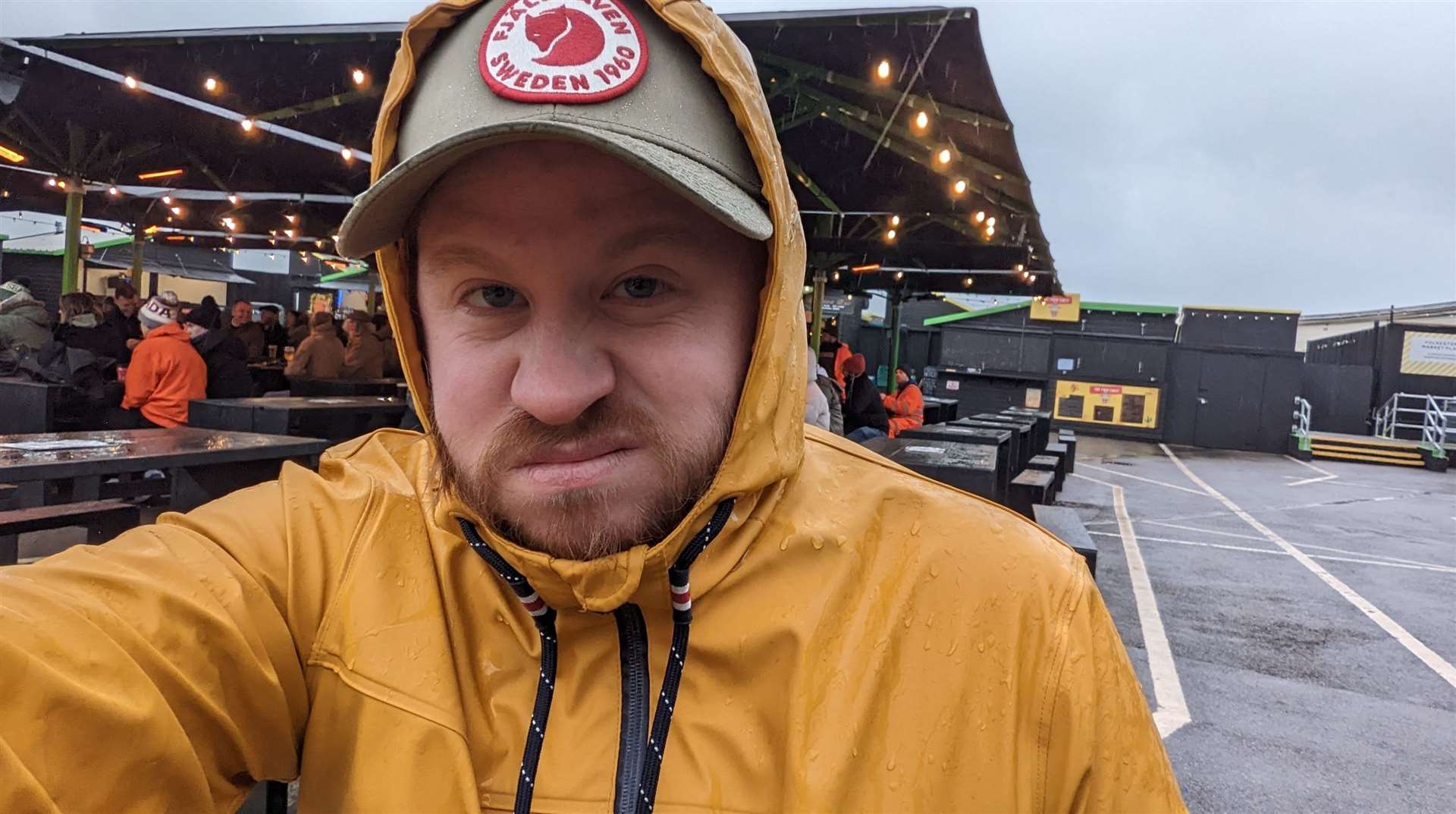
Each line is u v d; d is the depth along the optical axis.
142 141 7.55
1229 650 4.59
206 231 13.17
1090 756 0.77
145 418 5.41
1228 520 9.33
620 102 0.64
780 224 0.72
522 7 0.64
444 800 0.72
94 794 0.67
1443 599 6.04
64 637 0.68
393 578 0.83
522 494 0.68
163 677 0.72
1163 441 20.78
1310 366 21.75
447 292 0.69
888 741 0.75
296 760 0.84
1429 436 18.56
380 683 0.77
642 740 0.75
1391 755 3.36
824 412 4.73
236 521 0.87
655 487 0.69
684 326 0.68
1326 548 7.88
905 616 0.80
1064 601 0.82
